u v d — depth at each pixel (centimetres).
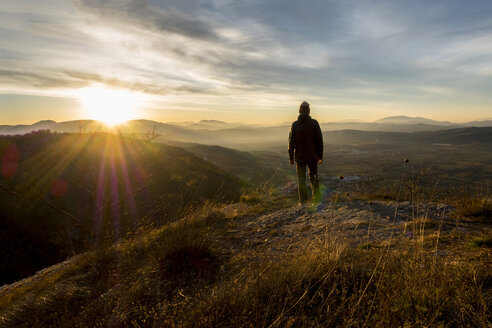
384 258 293
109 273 376
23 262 1465
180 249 379
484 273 238
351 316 197
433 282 217
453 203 543
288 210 661
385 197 659
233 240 467
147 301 290
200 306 238
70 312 300
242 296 243
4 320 303
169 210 545
